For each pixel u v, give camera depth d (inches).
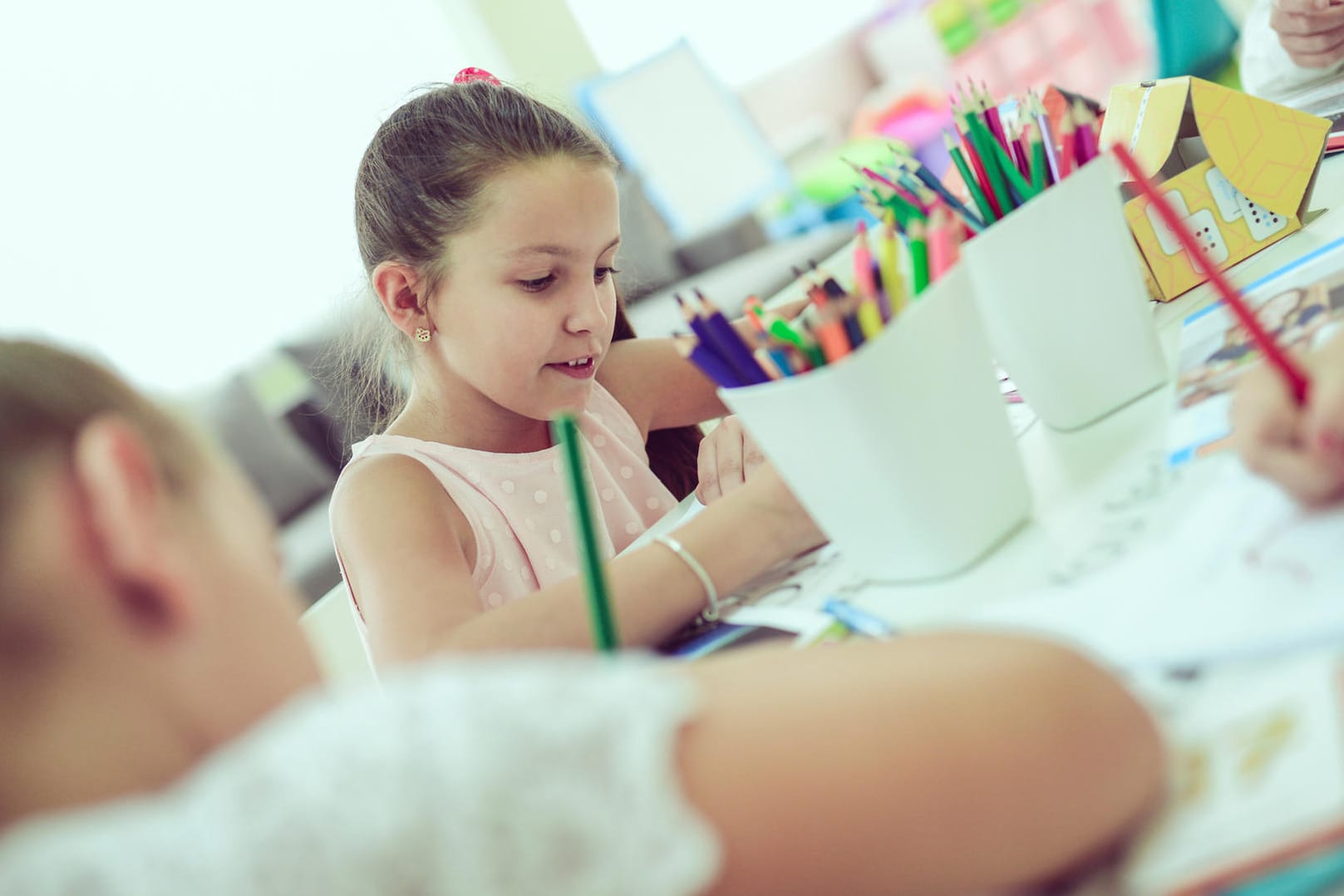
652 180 167.9
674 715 10.5
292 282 152.3
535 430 43.6
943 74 206.2
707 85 171.3
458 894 9.2
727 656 14.2
